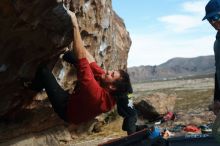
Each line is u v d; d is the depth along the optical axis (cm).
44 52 702
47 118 963
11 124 873
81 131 1196
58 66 853
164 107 1459
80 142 1148
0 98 759
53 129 1047
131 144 636
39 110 901
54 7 620
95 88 588
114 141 641
